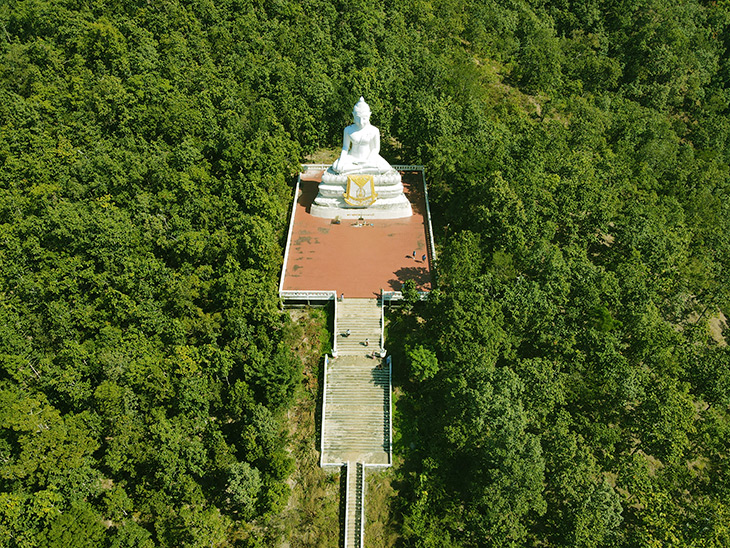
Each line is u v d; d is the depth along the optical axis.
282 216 85.00
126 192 82.19
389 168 85.12
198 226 78.31
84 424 56.62
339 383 67.56
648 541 51.66
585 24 154.12
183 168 85.12
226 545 56.94
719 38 163.25
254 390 63.25
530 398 60.16
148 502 54.50
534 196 79.50
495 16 142.25
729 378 66.12
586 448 57.12
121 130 92.00
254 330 67.94
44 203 79.12
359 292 74.25
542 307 66.38
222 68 110.19
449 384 61.03
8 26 126.75
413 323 73.06
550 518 56.75
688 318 83.88
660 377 66.00
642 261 79.88
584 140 102.38
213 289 71.44
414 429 64.31
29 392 60.38
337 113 99.94
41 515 49.84
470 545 56.97
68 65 112.81
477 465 58.91
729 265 89.56
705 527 52.59
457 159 83.75
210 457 58.44
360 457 62.62
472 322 62.56
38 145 90.56
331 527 58.34
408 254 80.38
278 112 98.44
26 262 72.69
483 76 125.31
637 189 97.06
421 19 134.75
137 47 113.25
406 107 99.25
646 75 141.25
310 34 120.75
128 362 60.62
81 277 71.19
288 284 75.06
